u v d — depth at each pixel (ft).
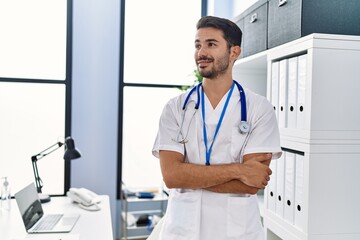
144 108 11.66
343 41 4.58
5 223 7.39
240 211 4.15
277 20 5.69
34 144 10.80
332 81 4.57
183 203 4.27
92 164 10.98
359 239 4.68
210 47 4.20
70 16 10.75
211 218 4.21
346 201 4.64
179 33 11.74
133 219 10.81
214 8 11.23
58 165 10.96
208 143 4.41
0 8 10.37
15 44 10.55
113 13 10.94
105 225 7.27
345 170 4.63
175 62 11.75
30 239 6.24
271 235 5.86
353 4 5.10
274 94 5.55
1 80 10.47
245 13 7.13
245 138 4.34
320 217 4.58
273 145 4.35
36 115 10.78
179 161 4.31
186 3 11.76
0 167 10.62
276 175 5.49
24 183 10.78
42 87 10.77
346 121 4.62
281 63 5.32
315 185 4.57
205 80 4.54
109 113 11.03
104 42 10.92
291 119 5.05
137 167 11.66
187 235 4.18
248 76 7.74
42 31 10.68
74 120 10.84
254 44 6.66
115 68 11.02
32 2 10.57
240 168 4.09
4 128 10.62
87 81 10.88
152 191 11.04
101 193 11.05
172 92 11.80
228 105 4.47
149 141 11.71
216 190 4.18
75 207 8.65
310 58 4.54
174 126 4.52
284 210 5.22
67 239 6.27
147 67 11.59
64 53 10.82
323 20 4.99
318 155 4.57
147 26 11.52
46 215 7.84
